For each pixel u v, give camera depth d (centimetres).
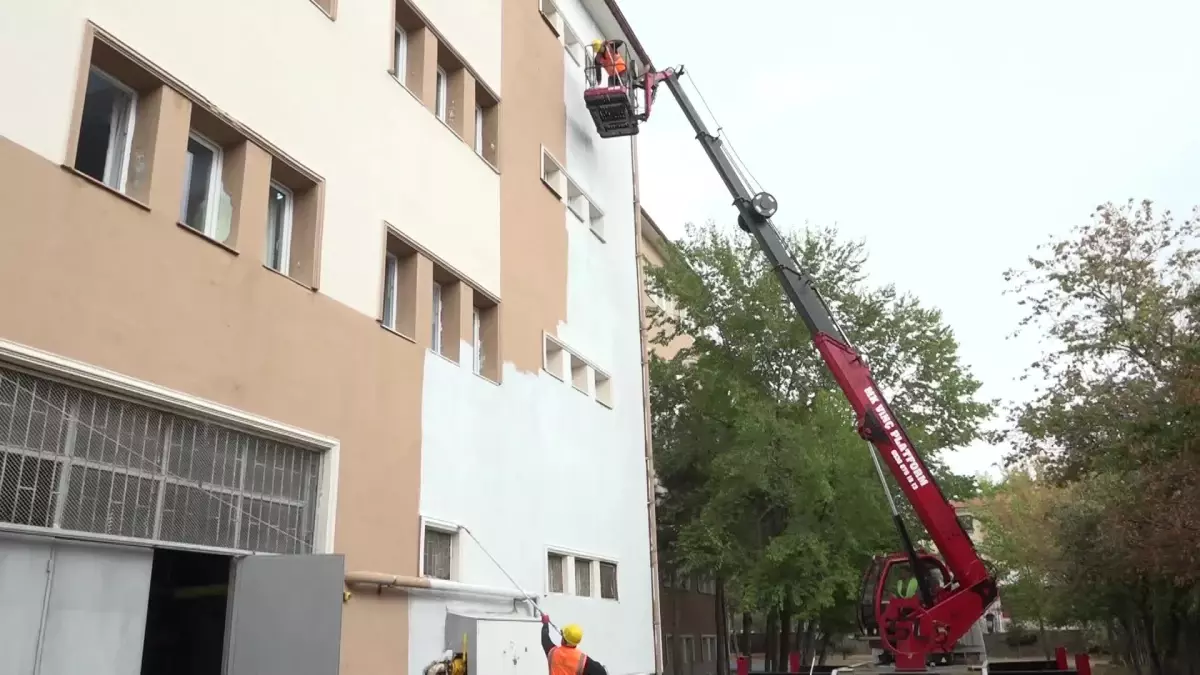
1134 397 1908
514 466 1458
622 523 1873
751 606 2402
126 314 796
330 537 1006
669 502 2975
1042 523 3788
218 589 1017
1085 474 2127
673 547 2942
